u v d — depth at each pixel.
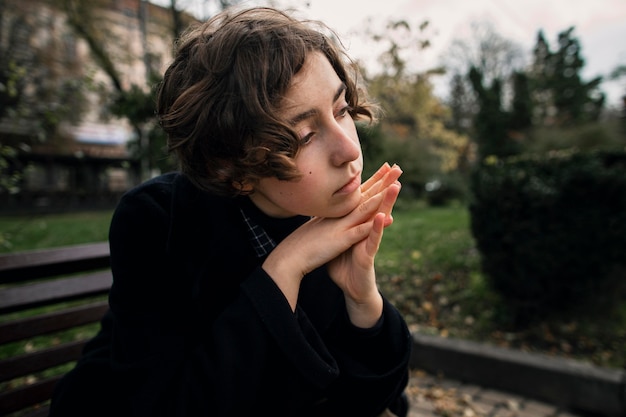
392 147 11.29
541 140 12.31
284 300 0.58
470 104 20.86
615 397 2.01
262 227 0.70
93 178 18.73
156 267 0.69
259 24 0.54
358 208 0.60
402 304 3.32
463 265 3.98
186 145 0.57
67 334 2.70
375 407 0.70
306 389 0.60
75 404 0.70
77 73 10.55
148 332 0.64
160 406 0.58
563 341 2.63
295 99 0.50
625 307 2.82
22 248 5.11
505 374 2.27
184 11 4.59
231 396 0.55
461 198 13.27
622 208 2.44
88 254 1.32
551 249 2.55
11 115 2.75
